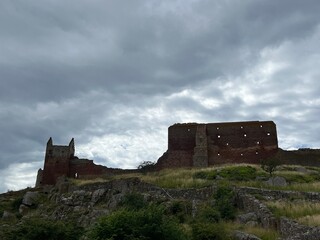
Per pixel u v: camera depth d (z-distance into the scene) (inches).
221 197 1565.0
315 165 2817.4
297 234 959.0
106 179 2415.1
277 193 1582.2
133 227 904.3
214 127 3078.2
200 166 2898.6
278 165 2564.0
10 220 1985.7
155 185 1911.9
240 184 1807.3
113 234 880.9
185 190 1765.5
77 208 1934.1
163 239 901.2
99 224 927.0
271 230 1130.0
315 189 1685.5
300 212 1219.9
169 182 1988.2
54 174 3004.4
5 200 2407.7
